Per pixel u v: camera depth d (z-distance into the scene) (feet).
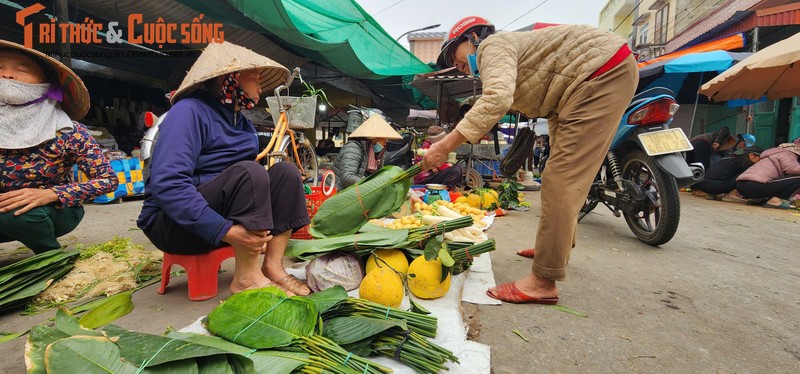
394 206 6.68
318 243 6.31
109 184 7.05
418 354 3.98
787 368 4.40
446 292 5.97
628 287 6.88
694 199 20.94
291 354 3.61
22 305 5.56
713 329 5.34
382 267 5.76
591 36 5.68
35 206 6.23
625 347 4.81
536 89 6.10
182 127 5.15
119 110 25.02
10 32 16.28
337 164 12.68
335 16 20.70
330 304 4.46
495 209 14.20
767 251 9.62
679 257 8.89
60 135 6.64
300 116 8.14
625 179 10.80
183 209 4.90
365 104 38.68
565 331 5.19
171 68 25.30
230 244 5.99
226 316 4.21
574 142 5.64
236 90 6.09
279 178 6.01
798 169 17.03
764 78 20.68
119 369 3.11
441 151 5.73
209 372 3.26
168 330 4.08
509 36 5.95
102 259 6.74
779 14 25.13
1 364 4.14
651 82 29.25
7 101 5.98
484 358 4.23
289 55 23.94
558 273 5.74
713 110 31.58
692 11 46.80
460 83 23.80
